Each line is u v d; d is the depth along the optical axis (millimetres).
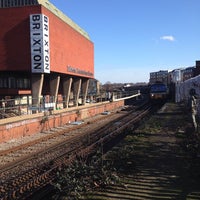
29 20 34812
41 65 34844
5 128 22484
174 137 17438
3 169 14242
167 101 59594
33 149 19109
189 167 10797
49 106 34375
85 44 55562
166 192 8523
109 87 152625
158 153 13359
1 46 35531
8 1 37312
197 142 13836
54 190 9688
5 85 42094
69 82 50031
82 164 10055
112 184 9164
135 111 48156
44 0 43625
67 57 44062
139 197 8203
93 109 44469
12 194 10461
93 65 63000
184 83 38812
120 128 26516
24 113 31969
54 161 15141
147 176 9984
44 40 35000
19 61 35250
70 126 31266
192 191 8523
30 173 13258
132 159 12102
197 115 23016
